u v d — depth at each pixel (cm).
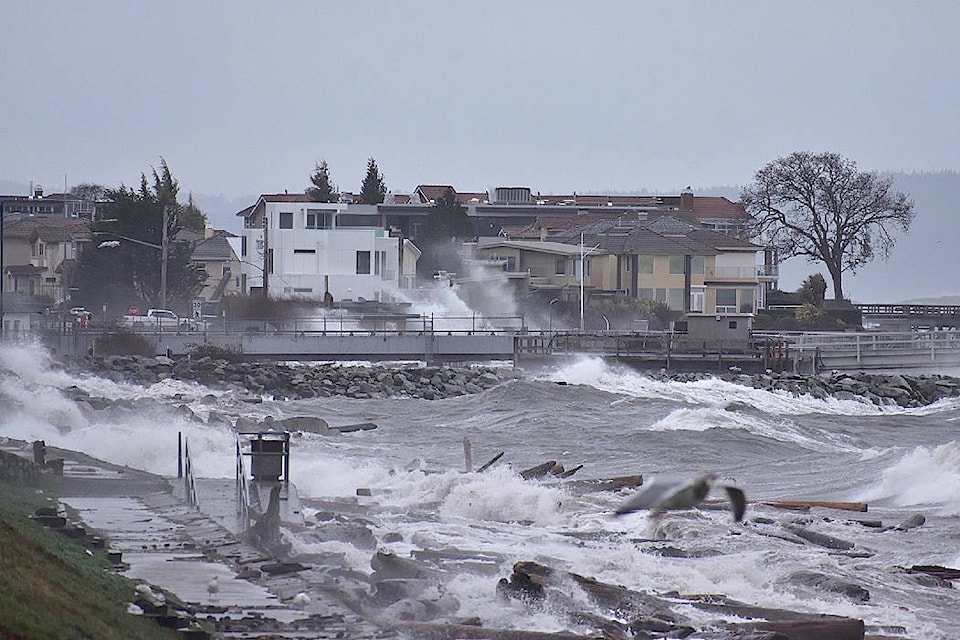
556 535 12500
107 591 7950
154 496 12988
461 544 11700
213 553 9888
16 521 9375
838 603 9862
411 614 8344
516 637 7894
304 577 9162
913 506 15325
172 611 7756
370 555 10581
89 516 11631
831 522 13675
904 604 9962
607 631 8475
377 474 16188
